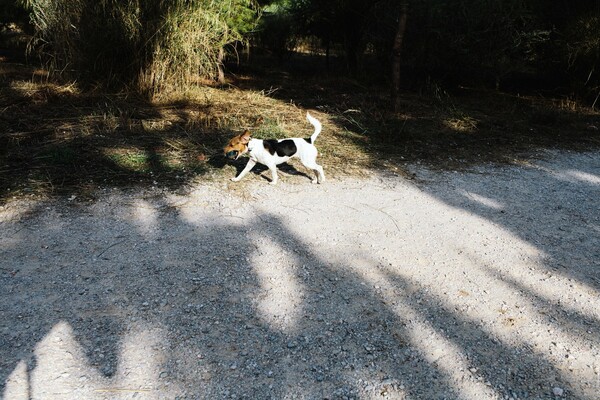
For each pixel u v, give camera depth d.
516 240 4.42
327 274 3.69
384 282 3.63
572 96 11.80
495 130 8.52
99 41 8.35
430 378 2.70
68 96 8.27
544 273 3.86
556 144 7.91
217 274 3.59
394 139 7.40
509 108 10.51
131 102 8.36
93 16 8.33
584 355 2.93
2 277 3.38
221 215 4.59
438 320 3.21
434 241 4.32
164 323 3.02
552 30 11.02
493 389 2.64
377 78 13.38
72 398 2.42
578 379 2.73
